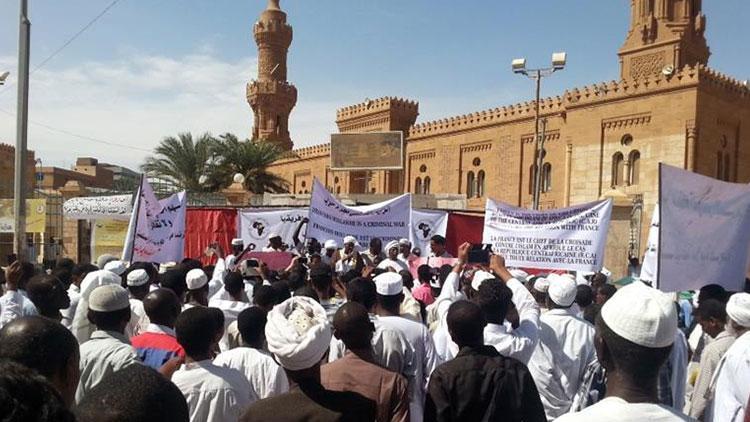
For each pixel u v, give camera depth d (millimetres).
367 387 3459
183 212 9672
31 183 56469
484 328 4117
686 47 38406
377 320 4848
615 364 2264
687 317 9266
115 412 1892
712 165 33125
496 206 9133
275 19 63562
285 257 11766
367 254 10859
